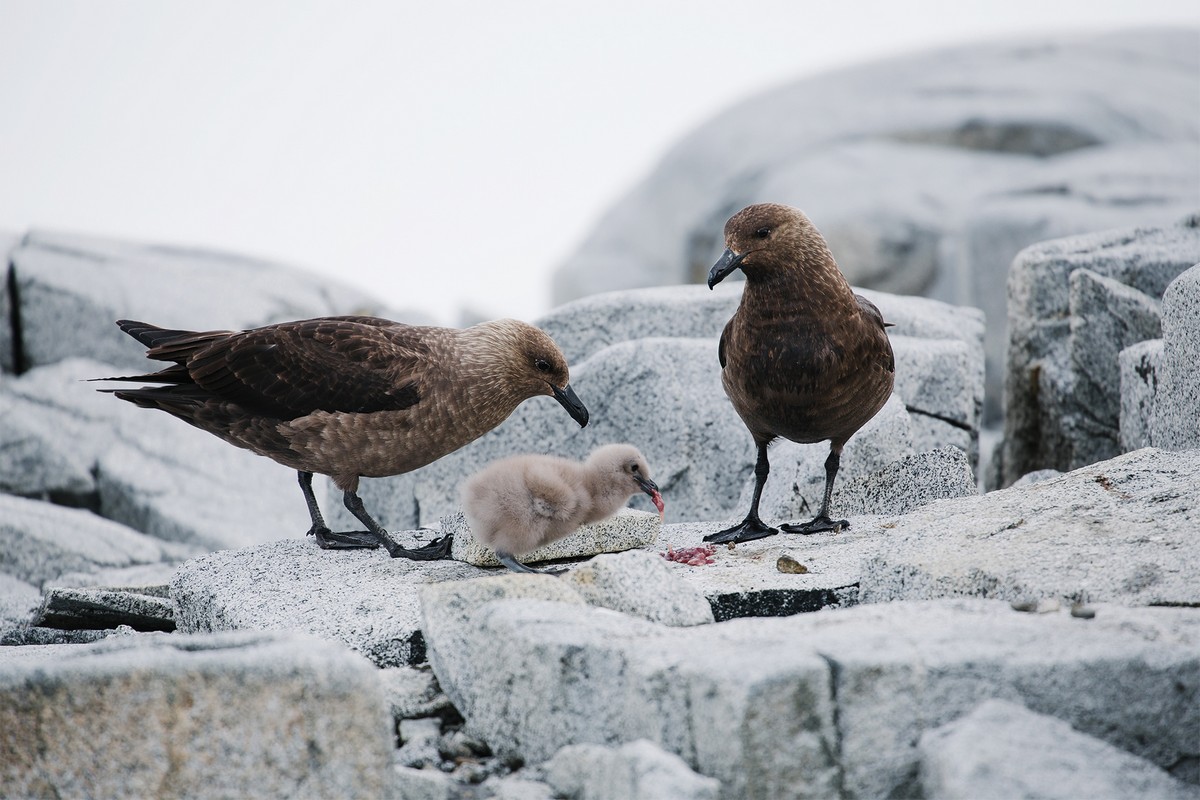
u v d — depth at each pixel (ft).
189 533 60.70
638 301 57.72
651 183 155.53
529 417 53.01
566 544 38.29
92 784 22.33
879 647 23.13
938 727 22.36
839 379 39.24
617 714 23.97
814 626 25.34
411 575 37.40
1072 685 22.62
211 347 42.65
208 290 77.20
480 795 24.22
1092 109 128.88
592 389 52.13
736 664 22.26
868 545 36.96
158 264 79.77
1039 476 48.32
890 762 22.17
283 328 42.73
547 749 25.22
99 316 73.87
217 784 22.40
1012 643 23.48
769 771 21.75
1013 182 113.70
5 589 51.65
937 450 44.65
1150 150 117.08
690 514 50.55
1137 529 31.04
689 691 22.52
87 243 82.38
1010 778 20.22
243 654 22.66
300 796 22.52
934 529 33.22
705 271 138.10
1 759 22.33
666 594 30.22
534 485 34.81
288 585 36.65
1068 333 58.59
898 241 115.24
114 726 22.27
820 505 45.21
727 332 42.04
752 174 140.46
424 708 28.19
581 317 58.34
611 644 24.30
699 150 151.94
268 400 41.81
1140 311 56.29
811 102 148.46
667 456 50.93
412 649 31.27
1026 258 59.67
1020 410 60.23
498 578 28.45
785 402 39.91
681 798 20.58
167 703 22.30
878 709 22.26
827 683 22.12
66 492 64.95
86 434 67.21
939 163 126.72
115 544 55.83
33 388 70.54
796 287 38.83
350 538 42.80
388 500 55.06
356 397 41.27
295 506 64.64
